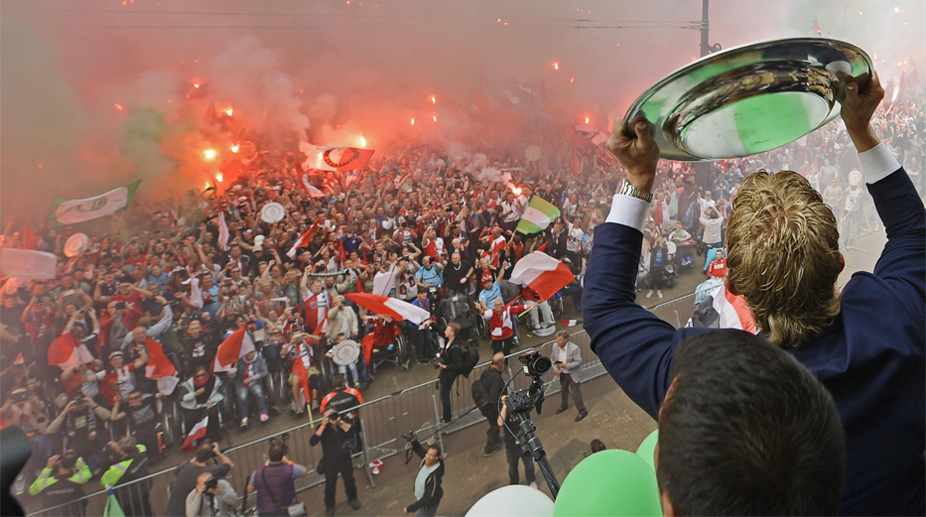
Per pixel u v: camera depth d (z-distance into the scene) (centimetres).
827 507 57
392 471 730
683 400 61
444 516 662
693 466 57
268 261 906
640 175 108
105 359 748
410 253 994
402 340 892
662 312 976
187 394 741
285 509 634
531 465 698
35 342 736
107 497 639
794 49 97
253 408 791
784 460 54
